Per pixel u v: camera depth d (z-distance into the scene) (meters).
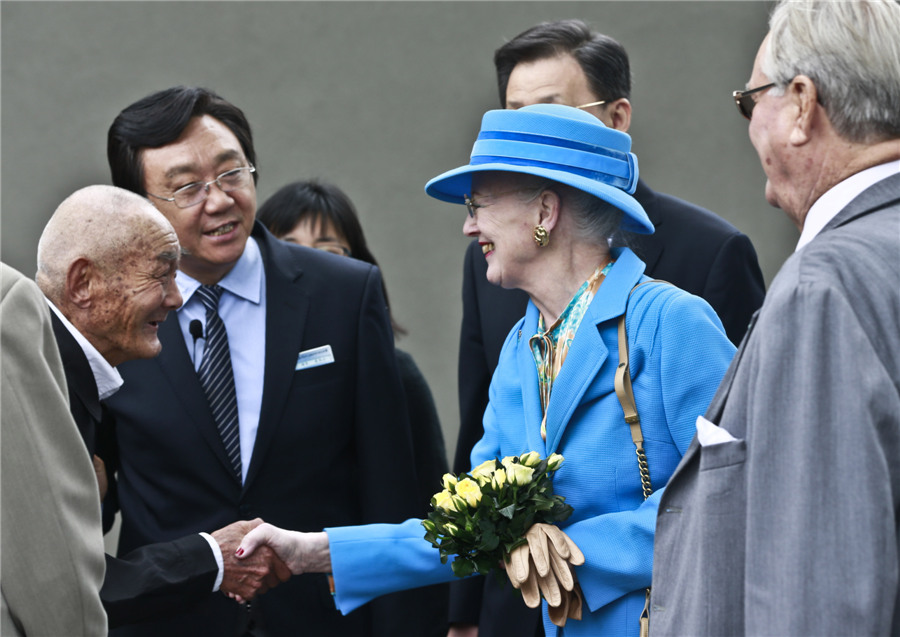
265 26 26.58
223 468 9.32
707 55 25.55
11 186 25.86
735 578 5.20
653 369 7.14
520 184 7.52
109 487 9.92
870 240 5.04
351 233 13.42
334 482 9.79
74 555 6.20
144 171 9.34
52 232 7.69
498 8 26.48
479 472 7.46
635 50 25.73
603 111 10.38
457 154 26.67
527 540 7.18
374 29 26.72
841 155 5.28
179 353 9.45
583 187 7.24
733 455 5.23
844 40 5.17
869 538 4.59
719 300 9.50
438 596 10.42
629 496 7.23
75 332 7.71
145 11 26.31
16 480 6.09
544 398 7.72
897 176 5.22
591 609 7.12
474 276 10.58
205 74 26.47
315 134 26.69
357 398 9.88
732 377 5.54
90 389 7.62
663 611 5.79
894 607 4.80
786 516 4.79
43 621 6.14
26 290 6.38
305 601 9.52
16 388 6.15
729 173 25.55
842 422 4.70
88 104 26.09
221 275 9.72
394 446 9.91
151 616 8.32
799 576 4.68
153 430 9.28
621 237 7.71
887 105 5.15
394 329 14.00
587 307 7.49
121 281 7.66
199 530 9.25
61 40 26.06
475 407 10.43
